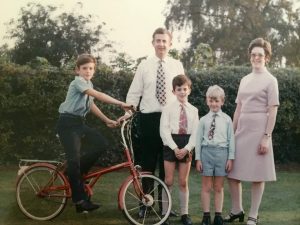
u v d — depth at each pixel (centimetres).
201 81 713
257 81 398
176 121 407
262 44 401
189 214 447
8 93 664
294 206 483
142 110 429
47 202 449
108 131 688
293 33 1848
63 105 413
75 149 400
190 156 405
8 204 463
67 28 838
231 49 1725
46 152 684
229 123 402
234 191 416
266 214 450
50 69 675
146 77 430
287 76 737
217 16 1688
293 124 748
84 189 408
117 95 685
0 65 664
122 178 617
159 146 436
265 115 394
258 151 393
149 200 407
